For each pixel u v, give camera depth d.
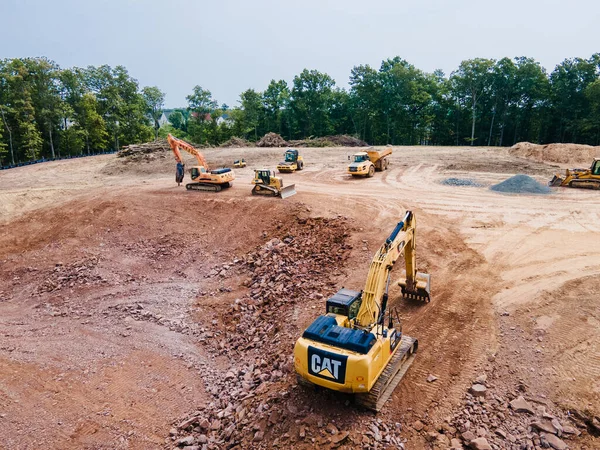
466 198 28.36
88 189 36.25
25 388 13.42
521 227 22.05
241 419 10.63
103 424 11.71
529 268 17.14
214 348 15.35
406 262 14.07
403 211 25.64
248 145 68.50
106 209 29.47
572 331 12.56
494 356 11.61
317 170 42.69
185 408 12.22
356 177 38.31
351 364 8.77
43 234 27.44
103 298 20.05
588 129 65.62
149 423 11.69
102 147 81.56
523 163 41.44
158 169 47.62
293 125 96.75
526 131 79.62
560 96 69.25
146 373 14.04
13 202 32.34
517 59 73.81
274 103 97.50
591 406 9.63
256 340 14.91
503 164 41.16
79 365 14.65
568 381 10.50
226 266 22.42
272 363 12.92
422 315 14.04
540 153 43.28
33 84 67.88
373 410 9.56
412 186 33.31
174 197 31.02
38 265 24.06
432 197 28.97
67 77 74.69
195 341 15.96
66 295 20.62
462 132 84.88
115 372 14.15
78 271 22.83
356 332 9.43
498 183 32.81
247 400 11.39
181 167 34.72
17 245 26.48
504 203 26.67
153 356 15.05
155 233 26.64
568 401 9.84
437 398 10.06
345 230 22.80
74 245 25.81
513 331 12.79
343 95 97.31
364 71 83.12
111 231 27.06
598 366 10.97
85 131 75.38
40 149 67.75
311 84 92.19
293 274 19.22
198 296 19.64
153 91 94.00
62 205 30.98
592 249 18.61
